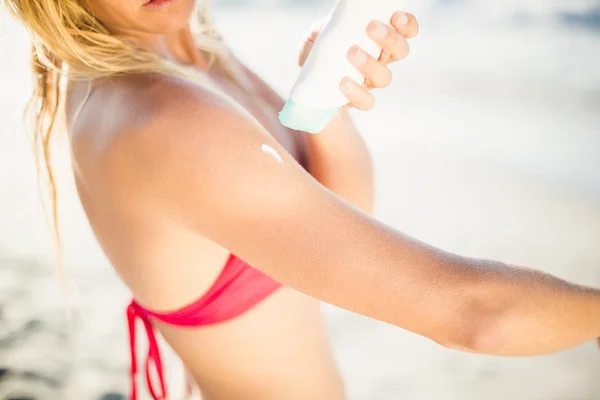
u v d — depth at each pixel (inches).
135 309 54.6
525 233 216.5
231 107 39.0
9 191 250.8
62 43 45.3
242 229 37.8
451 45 517.3
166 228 42.6
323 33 40.6
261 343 50.1
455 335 37.2
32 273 188.2
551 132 319.0
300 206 37.3
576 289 38.7
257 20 629.9
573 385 144.1
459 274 36.9
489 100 380.5
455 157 285.7
